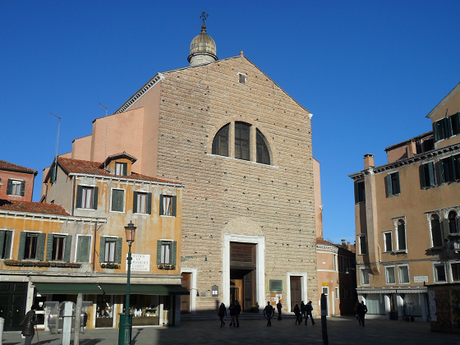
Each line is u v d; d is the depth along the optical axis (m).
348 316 55.50
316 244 55.72
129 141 48.94
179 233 40.06
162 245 39.47
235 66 53.38
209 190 48.16
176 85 48.62
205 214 47.31
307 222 54.59
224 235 47.97
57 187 41.78
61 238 35.62
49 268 34.41
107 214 37.69
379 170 49.34
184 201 46.44
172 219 40.03
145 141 48.94
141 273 37.78
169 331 32.97
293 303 52.53
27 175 49.34
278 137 54.75
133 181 39.22
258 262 49.88
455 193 41.75
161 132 46.56
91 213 37.28
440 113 44.72
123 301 37.03
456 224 41.41
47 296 34.56
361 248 50.59
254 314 47.00
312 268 53.75
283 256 51.69
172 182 40.84
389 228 47.44
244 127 53.16
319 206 61.53
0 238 33.22
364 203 51.06
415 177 45.69
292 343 25.30
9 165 48.91
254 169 51.91
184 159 47.34
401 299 45.22
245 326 37.91
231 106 51.94
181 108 48.38
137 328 35.75
